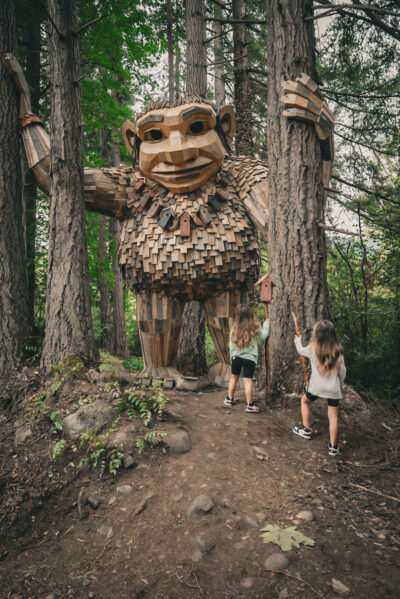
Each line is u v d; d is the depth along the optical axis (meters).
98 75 9.11
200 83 6.84
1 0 4.63
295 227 4.28
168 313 4.74
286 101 4.19
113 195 4.76
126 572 2.21
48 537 2.64
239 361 3.96
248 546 2.21
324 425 3.67
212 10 9.46
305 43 4.29
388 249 5.64
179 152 4.34
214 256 4.43
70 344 4.29
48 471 3.13
